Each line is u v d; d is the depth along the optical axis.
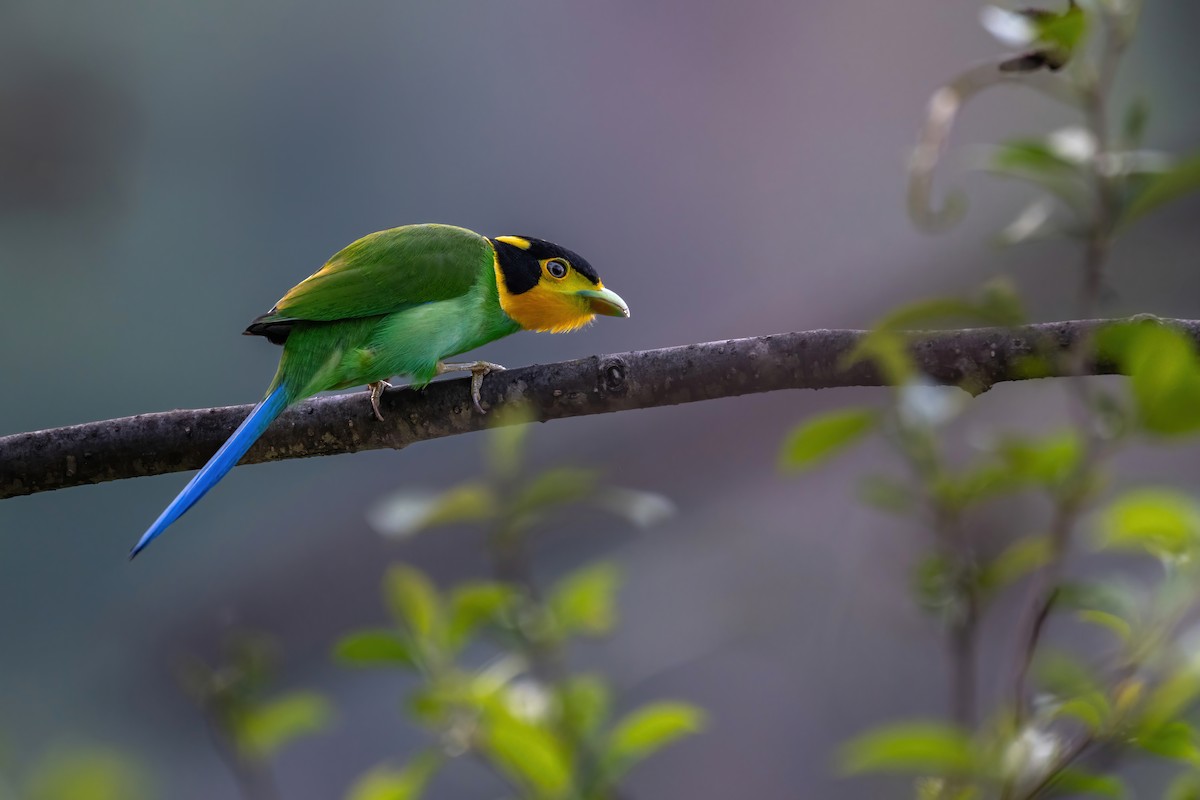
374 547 14.02
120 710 14.95
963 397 4.97
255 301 18.28
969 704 4.52
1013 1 9.07
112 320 17.75
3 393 17.44
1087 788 3.99
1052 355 5.05
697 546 13.37
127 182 17.95
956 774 4.05
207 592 15.06
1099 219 4.91
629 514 6.06
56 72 17.59
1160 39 14.93
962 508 4.72
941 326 6.75
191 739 14.25
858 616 12.11
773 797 12.24
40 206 17.62
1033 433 10.95
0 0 17.47
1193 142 14.55
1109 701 4.12
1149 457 11.26
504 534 5.90
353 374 7.06
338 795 13.83
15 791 4.48
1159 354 3.85
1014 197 15.74
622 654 12.88
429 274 7.21
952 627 4.62
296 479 15.69
